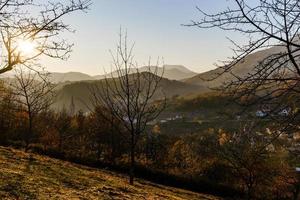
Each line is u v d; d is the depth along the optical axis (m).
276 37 4.99
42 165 24.14
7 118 52.28
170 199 22.44
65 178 20.52
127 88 24.72
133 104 25.23
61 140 58.16
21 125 56.47
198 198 33.34
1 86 15.80
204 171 53.94
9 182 14.66
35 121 55.56
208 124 127.56
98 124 59.56
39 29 10.82
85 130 64.81
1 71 10.68
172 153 65.19
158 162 63.72
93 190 18.28
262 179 34.81
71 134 65.12
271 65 4.83
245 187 46.72
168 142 68.75
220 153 36.75
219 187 47.75
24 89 33.91
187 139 75.62
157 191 27.67
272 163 30.02
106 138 59.22
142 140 65.38
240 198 43.06
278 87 4.85
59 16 10.98
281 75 4.85
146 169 49.62
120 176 38.03
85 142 63.78
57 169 24.02
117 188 21.33
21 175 17.38
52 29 10.91
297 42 4.89
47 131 60.81
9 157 24.77
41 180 17.50
